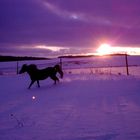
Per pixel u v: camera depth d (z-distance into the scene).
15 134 6.86
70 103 10.88
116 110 9.09
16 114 9.27
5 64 72.06
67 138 6.25
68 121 7.86
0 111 10.00
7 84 20.75
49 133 6.75
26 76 28.41
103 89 14.77
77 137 6.28
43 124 7.67
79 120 7.91
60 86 17.52
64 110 9.48
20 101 12.24
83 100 11.44
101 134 6.39
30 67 17.72
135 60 69.81
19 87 18.41
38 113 9.22
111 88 15.05
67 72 31.19
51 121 7.96
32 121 8.10
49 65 55.78
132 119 7.72
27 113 9.33
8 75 30.86
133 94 12.49
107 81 19.09
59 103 11.02
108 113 8.67
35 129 7.20
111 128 6.88
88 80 20.44
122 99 11.24
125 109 9.17
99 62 64.19
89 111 9.12
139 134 6.25
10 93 15.36
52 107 10.20
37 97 13.20
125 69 37.16
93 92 13.73
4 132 7.11
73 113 8.92
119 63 58.53
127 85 16.17
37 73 17.73
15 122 8.13
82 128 7.03
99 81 19.34
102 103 10.54
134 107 9.47
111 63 59.47
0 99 13.14
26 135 6.71
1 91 16.45
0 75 31.12
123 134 6.30
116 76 23.27
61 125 7.45
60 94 13.70
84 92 13.90
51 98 12.55
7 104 11.55
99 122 7.56
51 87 17.30
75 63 61.78
